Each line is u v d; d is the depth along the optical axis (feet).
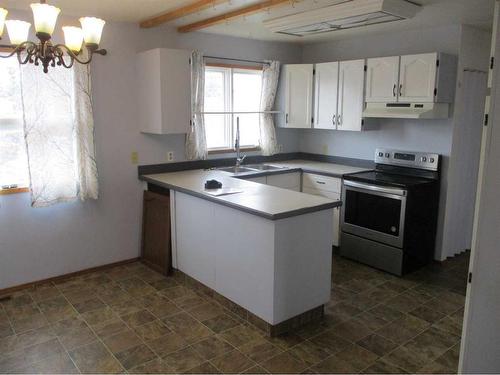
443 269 13.50
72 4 10.53
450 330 9.80
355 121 14.64
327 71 15.26
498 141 5.46
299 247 9.57
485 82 14.11
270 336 9.52
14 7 10.72
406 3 10.20
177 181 12.71
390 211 12.91
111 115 13.01
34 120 11.23
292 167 15.79
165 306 10.97
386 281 12.59
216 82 15.56
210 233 11.05
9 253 11.69
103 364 8.50
